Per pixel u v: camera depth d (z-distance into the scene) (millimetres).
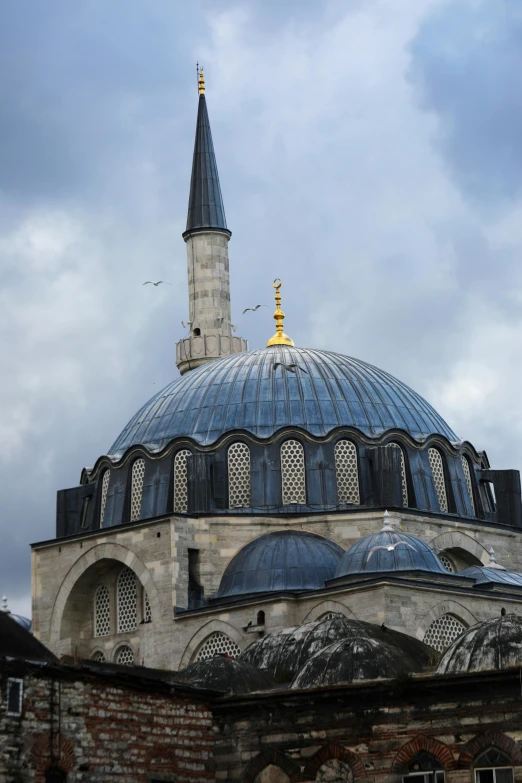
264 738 61656
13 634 58250
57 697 57375
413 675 60031
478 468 108500
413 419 105312
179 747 61188
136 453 104500
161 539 97375
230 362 108750
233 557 98188
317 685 63062
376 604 88750
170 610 96062
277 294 116062
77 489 109750
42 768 56375
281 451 101625
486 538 103000
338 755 60188
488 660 59906
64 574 101750
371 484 101250
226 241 143750
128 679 59750
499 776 57312
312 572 95125
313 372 106062
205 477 100562
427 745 58562
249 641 92312
